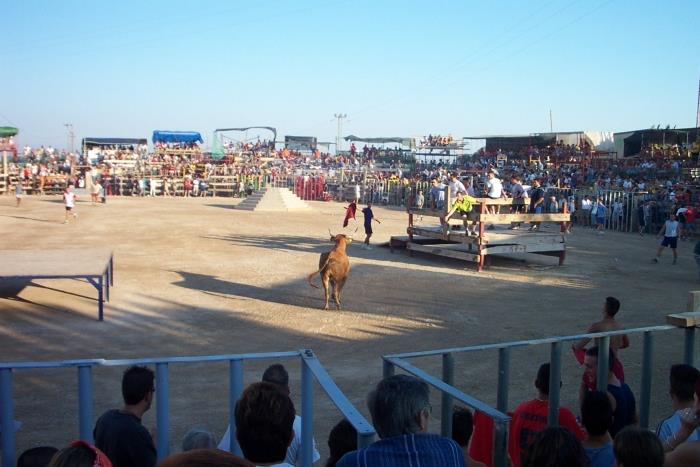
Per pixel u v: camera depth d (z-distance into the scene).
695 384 4.64
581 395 5.96
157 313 14.13
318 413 8.52
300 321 13.59
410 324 13.43
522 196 23.39
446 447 2.96
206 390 9.37
